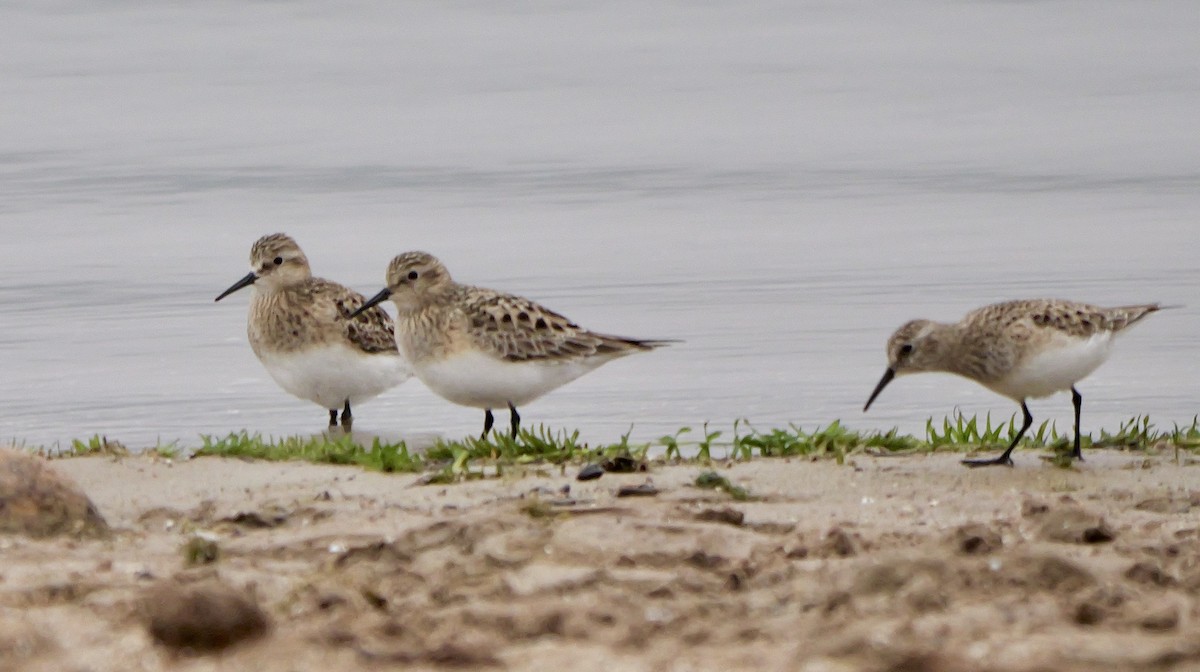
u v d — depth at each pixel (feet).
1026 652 22.45
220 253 79.51
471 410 55.26
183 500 35.91
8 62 133.80
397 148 106.93
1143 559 27.96
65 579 27.27
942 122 114.52
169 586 24.29
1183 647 22.38
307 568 28.81
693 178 97.30
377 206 90.84
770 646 23.40
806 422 52.60
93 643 23.97
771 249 79.30
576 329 48.96
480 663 22.88
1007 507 34.40
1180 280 71.05
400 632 24.16
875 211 87.97
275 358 53.67
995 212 87.10
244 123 114.93
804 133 111.45
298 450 41.09
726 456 41.63
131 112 117.39
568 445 40.27
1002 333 42.19
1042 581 25.90
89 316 68.13
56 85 126.11
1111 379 57.31
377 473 38.55
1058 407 54.08
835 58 138.00
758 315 67.00
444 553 28.99
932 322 43.83
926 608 24.80
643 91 126.41
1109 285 70.59
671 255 78.18
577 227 85.10
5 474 31.50
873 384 57.21
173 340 64.80
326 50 142.31
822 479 37.35
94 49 139.95
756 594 26.21
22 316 67.87
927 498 35.55
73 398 56.59
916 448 41.88
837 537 29.32
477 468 39.04
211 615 23.73
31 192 93.09
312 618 25.03
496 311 48.08
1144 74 129.59
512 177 98.17
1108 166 98.73
